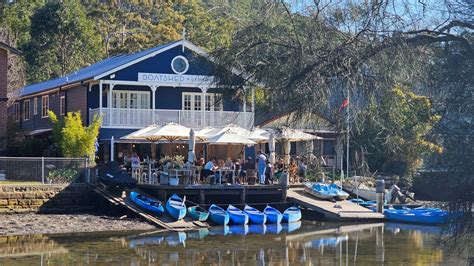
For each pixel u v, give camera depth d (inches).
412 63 409.4
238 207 1381.6
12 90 1827.0
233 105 440.8
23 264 858.1
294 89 397.1
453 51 416.2
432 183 413.7
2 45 1491.1
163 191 1326.3
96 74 1615.4
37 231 1133.7
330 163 1457.9
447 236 419.8
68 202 1333.7
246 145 1675.7
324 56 399.2
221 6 507.5
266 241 1093.1
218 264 884.6
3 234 1101.1
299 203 1424.7
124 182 1325.0
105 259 903.7
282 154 1681.8
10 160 1341.0
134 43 2819.9
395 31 412.5
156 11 3398.1
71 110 1785.2
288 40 402.0
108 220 1248.2
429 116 406.3
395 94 405.4
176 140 1573.6
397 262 903.1
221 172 1411.2
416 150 410.9
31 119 2038.6
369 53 406.3
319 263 900.0
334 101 402.0
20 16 2694.4
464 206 397.4
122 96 1679.4
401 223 1349.7
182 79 1672.0
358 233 1203.9
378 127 406.9
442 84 408.2
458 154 395.5
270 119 422.3
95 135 1461.6
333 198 1456.7
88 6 3324.3
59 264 861.2
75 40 2753.4
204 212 1280.8
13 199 1285.7
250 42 405.7
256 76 405.1
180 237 1122.7
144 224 1229.7
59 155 1496.1
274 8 403.9
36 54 2652.6
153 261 895.7
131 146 1684.3
